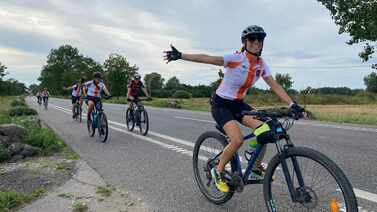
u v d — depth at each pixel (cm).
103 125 944
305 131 1128
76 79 10344
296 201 329
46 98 2769
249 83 393
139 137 1013
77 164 660
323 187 310
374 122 1452
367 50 2019
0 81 6894
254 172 394
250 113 369
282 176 364
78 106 1568
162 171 608
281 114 344
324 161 306
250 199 458
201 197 471
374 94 7006
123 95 6481
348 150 773
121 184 531
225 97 401
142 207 434
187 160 694
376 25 1873
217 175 422
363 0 1920
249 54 380
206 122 1464
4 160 679
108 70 6259
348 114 2033
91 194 481
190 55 377
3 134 746
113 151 800
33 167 634
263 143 364
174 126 1301
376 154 723
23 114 1892
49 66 14762
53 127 1313
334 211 301
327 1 2031
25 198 460
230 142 395
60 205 442
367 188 491
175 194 484
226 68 398
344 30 2044
